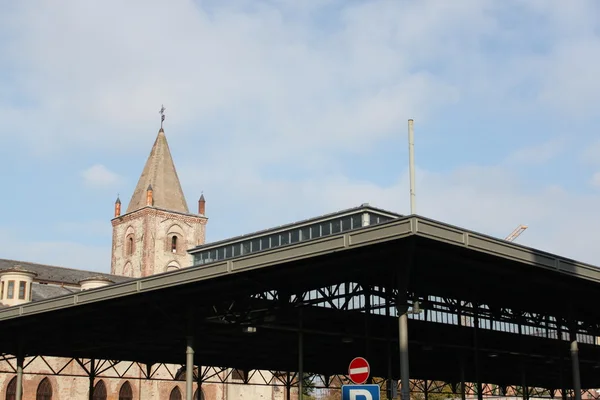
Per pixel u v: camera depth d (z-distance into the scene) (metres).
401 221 18.33
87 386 59.53
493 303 30.17
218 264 22.62
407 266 19.80
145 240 86.00
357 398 16.75
